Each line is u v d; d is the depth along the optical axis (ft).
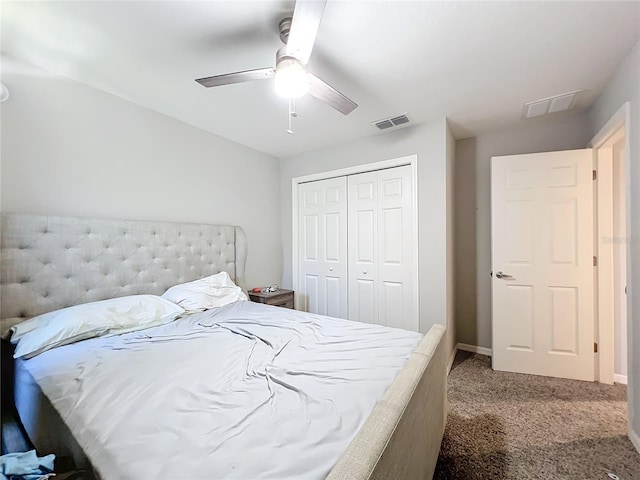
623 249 7.40
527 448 5.07
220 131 9.00
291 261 11.57
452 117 8.05
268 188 11.28
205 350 4.51
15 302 5.22
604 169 7.46
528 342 8.12
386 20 4.43
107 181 6.73
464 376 7.92
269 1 4.11
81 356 4.28
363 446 2.22
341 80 6.14
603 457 4.84
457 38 4.83
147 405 2.99
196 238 8.37
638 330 5.10
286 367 3.91
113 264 6.58
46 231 5.62
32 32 4.72
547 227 7.96
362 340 4.95
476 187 9.77
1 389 4.90
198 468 2.13
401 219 8.89
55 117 5.93
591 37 4.81
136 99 7.01
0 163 5.30
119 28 4.63
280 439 2.46
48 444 3.38
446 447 5.11
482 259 9.71
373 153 9.35
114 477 2.12
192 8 4.23
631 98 5.25
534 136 8.77
